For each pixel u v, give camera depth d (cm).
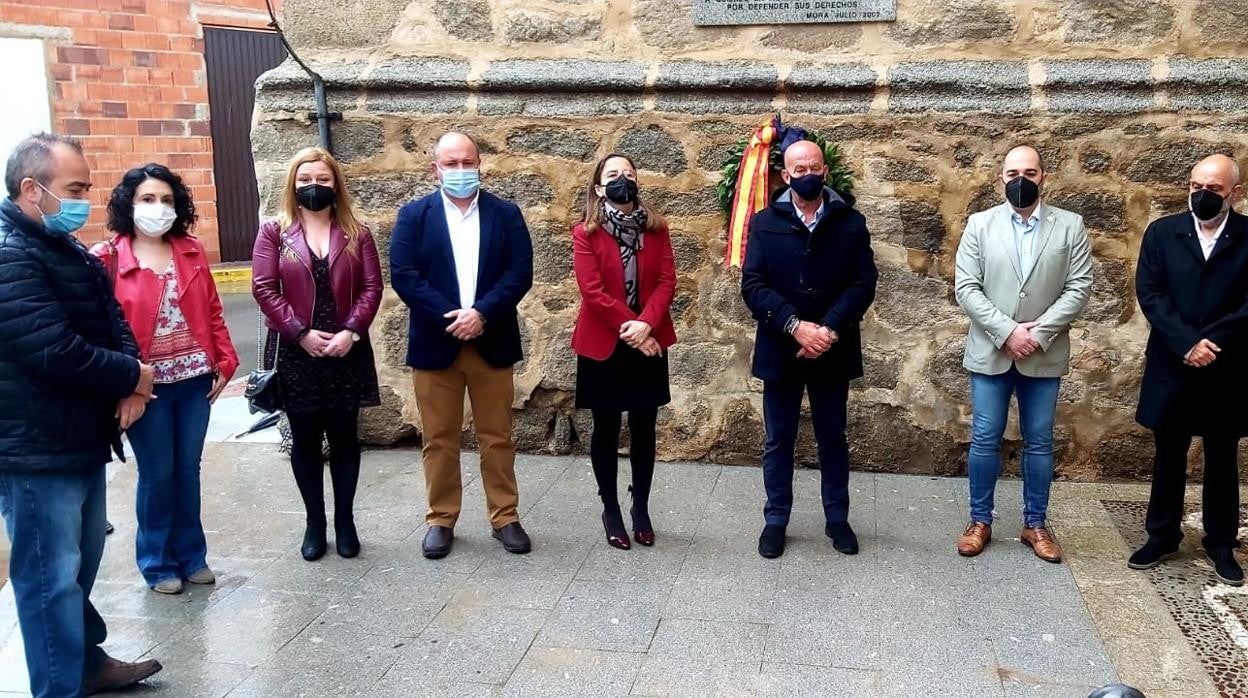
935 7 496
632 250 411
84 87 1059
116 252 370
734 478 515
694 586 390
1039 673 323
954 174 494
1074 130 482
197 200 1168
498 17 532
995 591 382
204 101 1159
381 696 315
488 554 425
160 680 326
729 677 322
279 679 326
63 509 292
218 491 508
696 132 512
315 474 418
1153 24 482
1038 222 400
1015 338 396
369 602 381
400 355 557
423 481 518
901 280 504
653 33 520
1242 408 379
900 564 409
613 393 412
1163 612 364
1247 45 477
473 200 416
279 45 1232
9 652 352
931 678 320
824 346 393
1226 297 372
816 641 345
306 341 397
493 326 417
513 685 320
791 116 502
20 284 276
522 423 554
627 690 316
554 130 524
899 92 493
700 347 528
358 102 537
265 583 399
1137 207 484
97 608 377
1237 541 401
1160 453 395
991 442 415
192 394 386
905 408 513
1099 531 440
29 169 279
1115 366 494
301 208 405
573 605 375
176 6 1121
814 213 405
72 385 287
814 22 504
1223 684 316
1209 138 473
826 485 426
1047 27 490
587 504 481
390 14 542
